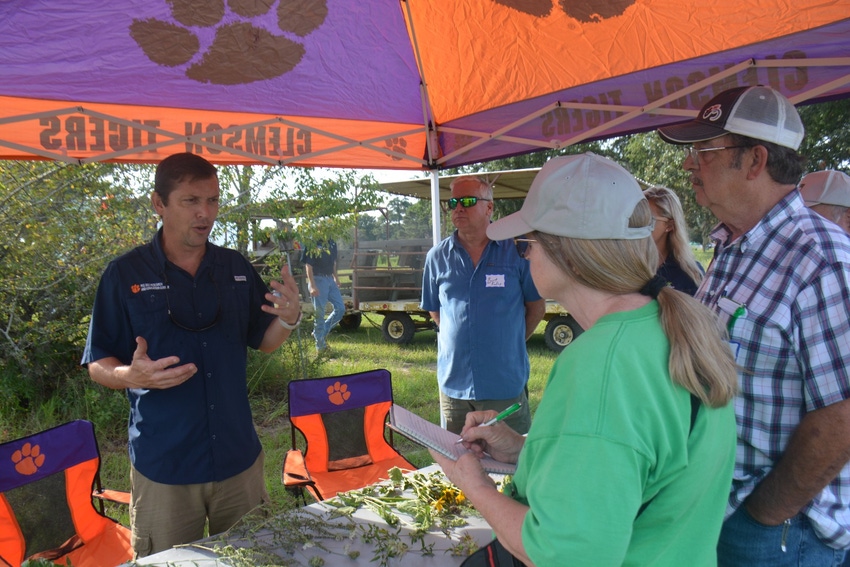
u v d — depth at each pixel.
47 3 2.37
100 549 2.75
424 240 10.36
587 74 3.29
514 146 3.94
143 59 2.80
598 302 1.22
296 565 1.81
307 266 7.75
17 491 2.66
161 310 2.43
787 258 1.62
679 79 3.04
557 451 1.05
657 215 2.91
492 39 3.21
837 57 2.53
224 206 6.27
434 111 3.98
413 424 1.59
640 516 1.13
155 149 3.29
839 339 1.52
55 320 5.61
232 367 2.57
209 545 1.96
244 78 3.13
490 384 3.54
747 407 1.67
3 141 2.83
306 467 3.48
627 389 1.06
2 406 5.36
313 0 2.79
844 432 1.48
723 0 2.54
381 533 1.99
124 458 4.77
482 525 2.08
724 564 1.76
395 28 3.16
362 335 10.84
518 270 3.58
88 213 5.69
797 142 1.71
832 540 1.65
